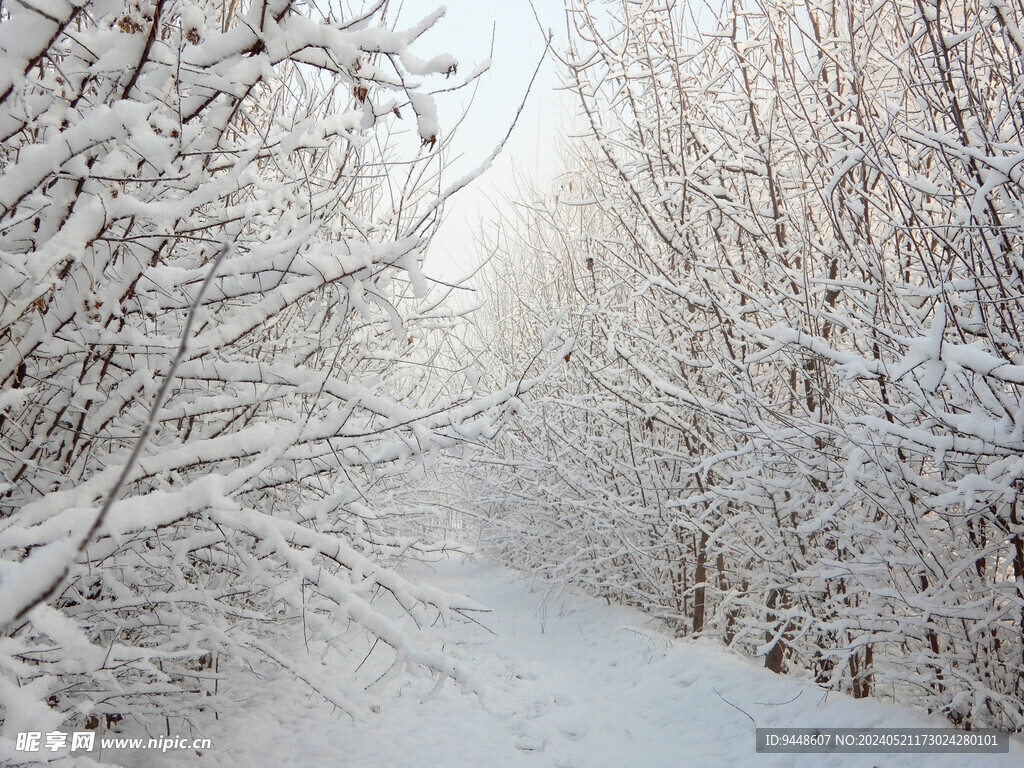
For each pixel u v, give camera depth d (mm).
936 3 3750
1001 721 4469
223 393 4207
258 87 4062
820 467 5340
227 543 3514
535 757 4875
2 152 2867
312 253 3365
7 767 2027
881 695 5980
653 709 5738
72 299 2742
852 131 4980
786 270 5840
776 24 5555
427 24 2793
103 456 3357
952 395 4191
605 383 7598
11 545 2014
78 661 2619
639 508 8359
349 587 3152
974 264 3816
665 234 6594
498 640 8062
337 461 3584
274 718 5160
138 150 2494
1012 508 4230
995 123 3885
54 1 2098
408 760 4672
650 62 6504
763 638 6824
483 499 10336
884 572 4934
